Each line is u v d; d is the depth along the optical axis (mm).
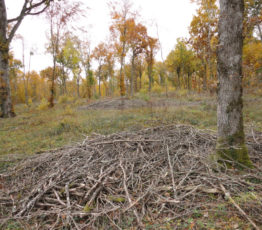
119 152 4082
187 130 5020
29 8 11180
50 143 6000
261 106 9141
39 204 2832
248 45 8852
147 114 9148
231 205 2359
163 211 2445
